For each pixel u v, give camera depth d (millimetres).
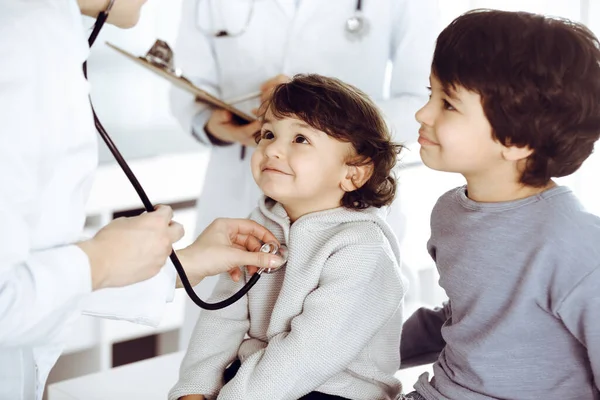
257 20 1984
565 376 1147
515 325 1141
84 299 1052
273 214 1359
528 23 1112
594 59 1113
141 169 2740
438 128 1158
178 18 2881
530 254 1124
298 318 1244
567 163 1145
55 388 1722
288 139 1299
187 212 2787
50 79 1024
